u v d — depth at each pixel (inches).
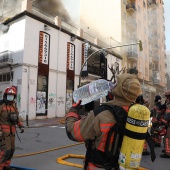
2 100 160.9
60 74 781.9
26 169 165.0
